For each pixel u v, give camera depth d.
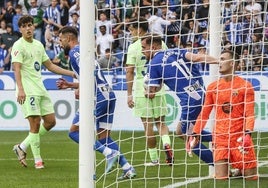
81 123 17.12
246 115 21.02
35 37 46.44
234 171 22.03
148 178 22.19
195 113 23.02
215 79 22.81
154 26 26.25
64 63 42.81
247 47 26.39
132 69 25.28
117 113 37.50
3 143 34.88
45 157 28.80
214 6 22.64
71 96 40.84
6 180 22.45
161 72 23.14
